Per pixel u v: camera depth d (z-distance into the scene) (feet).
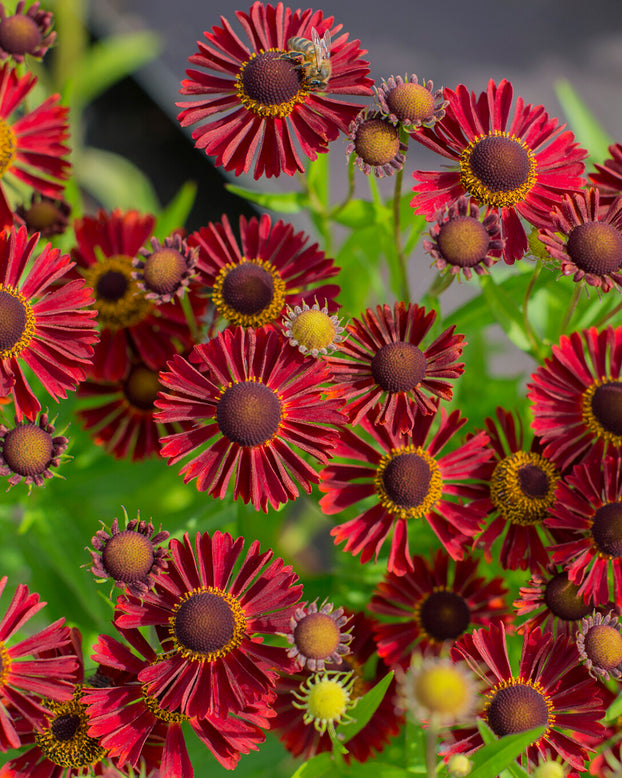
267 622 2.16
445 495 2.27
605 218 2.22
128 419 2.39
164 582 2.16
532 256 2.26
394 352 2.19
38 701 2.16
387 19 4.25
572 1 4.37
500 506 2.26
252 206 2.86
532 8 4.36
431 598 2.30
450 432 2.27
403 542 2.26
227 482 2.16
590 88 4.05
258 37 2.25
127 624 2.15
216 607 2.15
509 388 2.49
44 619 2.37
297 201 2.44
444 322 2.39
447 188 2.25
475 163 2.23
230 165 2.25
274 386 2.19
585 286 2.31
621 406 2.22
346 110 2.23
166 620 2.16
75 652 2.18
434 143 2.24
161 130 3.08
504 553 2.25
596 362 2.24
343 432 2.25
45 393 2.38
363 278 2.55
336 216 2.42
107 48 2.70
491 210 2.24
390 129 2.22
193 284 2.28
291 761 2.28
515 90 4.02
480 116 2.25
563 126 2.26
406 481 2.23
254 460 2.19
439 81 4.03
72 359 2.21
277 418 2.18
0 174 2.29
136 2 4.15
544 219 2.24
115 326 2.36
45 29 2.30
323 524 2.64
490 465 2.27
